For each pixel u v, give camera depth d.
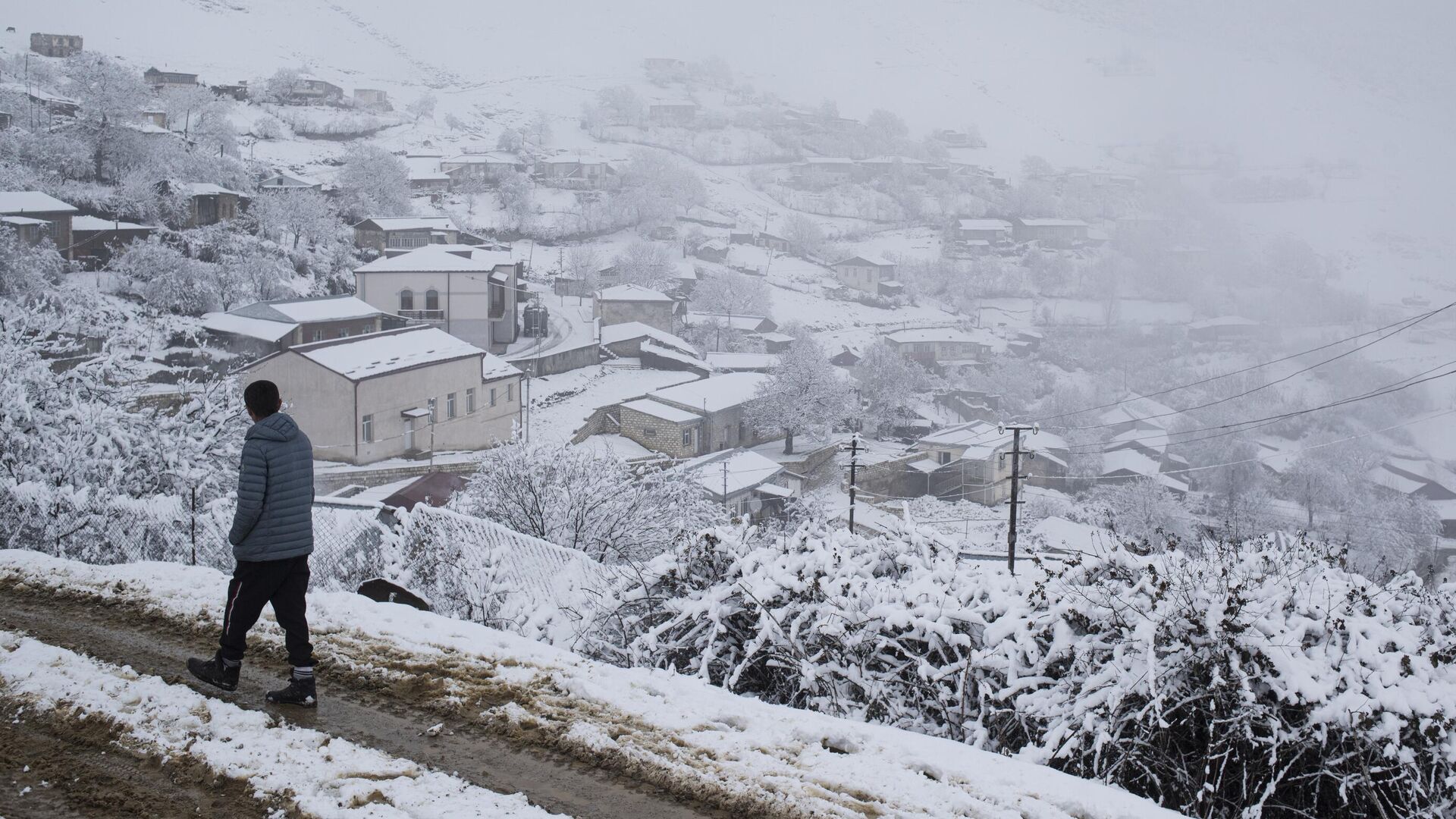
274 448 5.37
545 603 9.59
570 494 18.67
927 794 4.48
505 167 135.38
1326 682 5.37
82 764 4.59
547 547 12.04
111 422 16.66
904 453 69.19
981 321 131.12
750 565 7.34
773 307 117.88
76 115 94.94
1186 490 71.94
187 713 5.14
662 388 64.94
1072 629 6.07
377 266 68.50
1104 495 67.81
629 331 78.81
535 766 4.71
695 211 161.25
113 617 6.75
